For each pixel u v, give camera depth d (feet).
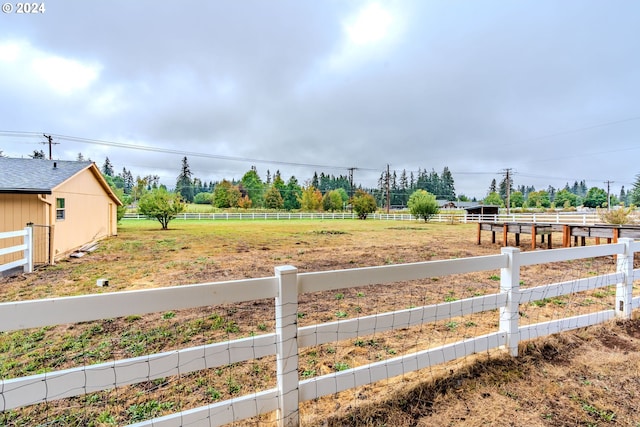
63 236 29.94
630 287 10.81
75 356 9.49
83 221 36.29
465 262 7.75
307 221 101.45
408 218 112.27
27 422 6.25
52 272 22.31
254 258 28.22
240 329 11.58
